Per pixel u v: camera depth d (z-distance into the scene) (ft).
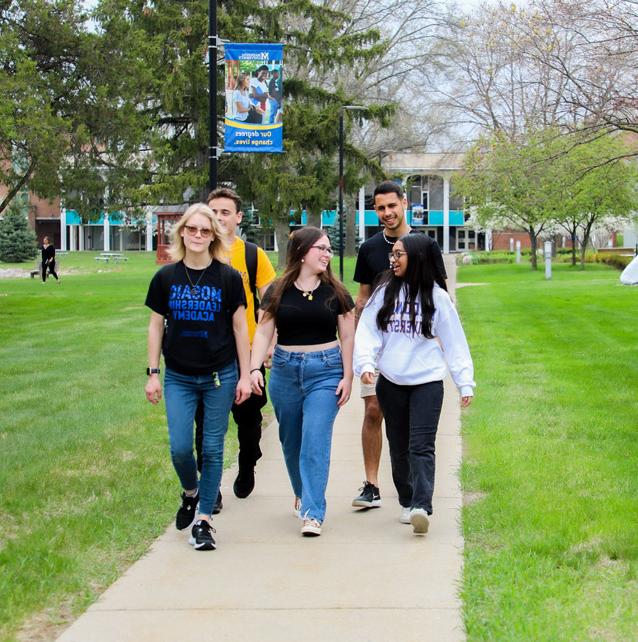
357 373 19.33
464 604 15.20
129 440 28.32
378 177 126.52
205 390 18.78
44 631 14.65
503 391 35.99
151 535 19.67
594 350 47.14
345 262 155.84
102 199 110.52
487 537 19.03
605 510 19.71
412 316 19.30
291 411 20.15
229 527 20.33
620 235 248.11
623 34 58.85
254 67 47.52
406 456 20.08
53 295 96.22
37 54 89.10
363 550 18.49
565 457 24.88
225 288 18.57
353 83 150.41
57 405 33.96
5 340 55.36
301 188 115.34
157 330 19.02
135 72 96.32
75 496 22.21
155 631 14.53
